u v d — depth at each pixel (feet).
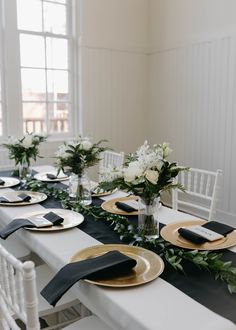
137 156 5.39
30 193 7.92
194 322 3.30
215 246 4.95
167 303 3.62
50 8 13.93
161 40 15.23
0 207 7.06
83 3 14.10
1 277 4.11
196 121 13.98
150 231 5.25
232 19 12.12
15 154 9.14
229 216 13.04
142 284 3.94
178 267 4.29
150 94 16.19
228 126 12.71
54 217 6.04
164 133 15.65
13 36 13.08
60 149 7.17
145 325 3.28
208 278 4.13
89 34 14.40
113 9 14.84
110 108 15.38
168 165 5.11
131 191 5.11
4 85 13.28
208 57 13.17
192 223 5.95
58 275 4.14
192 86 13.98
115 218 6.08
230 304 3.61
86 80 14.62
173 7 14.42
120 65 15.38
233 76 12.31
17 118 13.55
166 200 15.26
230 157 12.78
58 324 6.22
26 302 3.42
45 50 13.98
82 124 14.79
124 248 4.83
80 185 7.14
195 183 8.86
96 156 7.24
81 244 5.18
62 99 14.64
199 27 13.39
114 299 3.69
